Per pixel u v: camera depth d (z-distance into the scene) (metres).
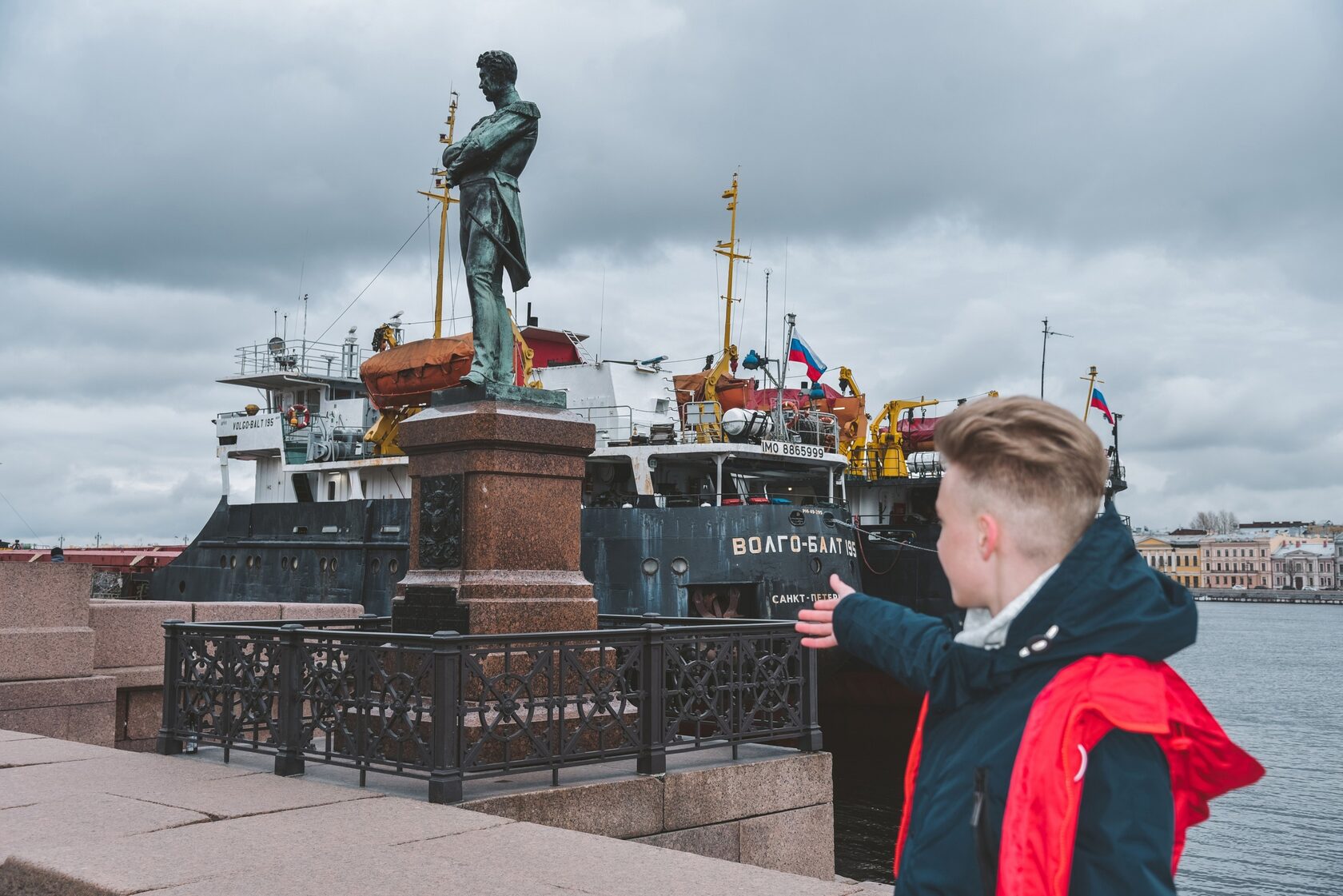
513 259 10.45
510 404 9.84
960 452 2.35
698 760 9.13
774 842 9.07
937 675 2.32
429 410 10.24
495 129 10.39
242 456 38.56
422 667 7.48
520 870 5.59
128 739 13.45
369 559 29.28
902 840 2.41
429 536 10.09
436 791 7.20
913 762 2.42
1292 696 55.72
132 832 6.36
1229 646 99.12
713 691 8.93
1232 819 27.06
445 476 9.97
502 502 9.71
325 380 38.72
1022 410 2.30
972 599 2.37
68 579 12.70
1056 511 2.24
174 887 5.23
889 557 34.53
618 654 9.76
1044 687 2.13
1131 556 2.18
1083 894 2.04
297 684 8.26
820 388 32.31
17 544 48.97
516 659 9.34
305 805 7.11
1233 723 44.97
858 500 37.06
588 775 8.38
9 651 12.13
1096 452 2.26
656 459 29.00
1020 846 2.04
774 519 25.67
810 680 9.65
